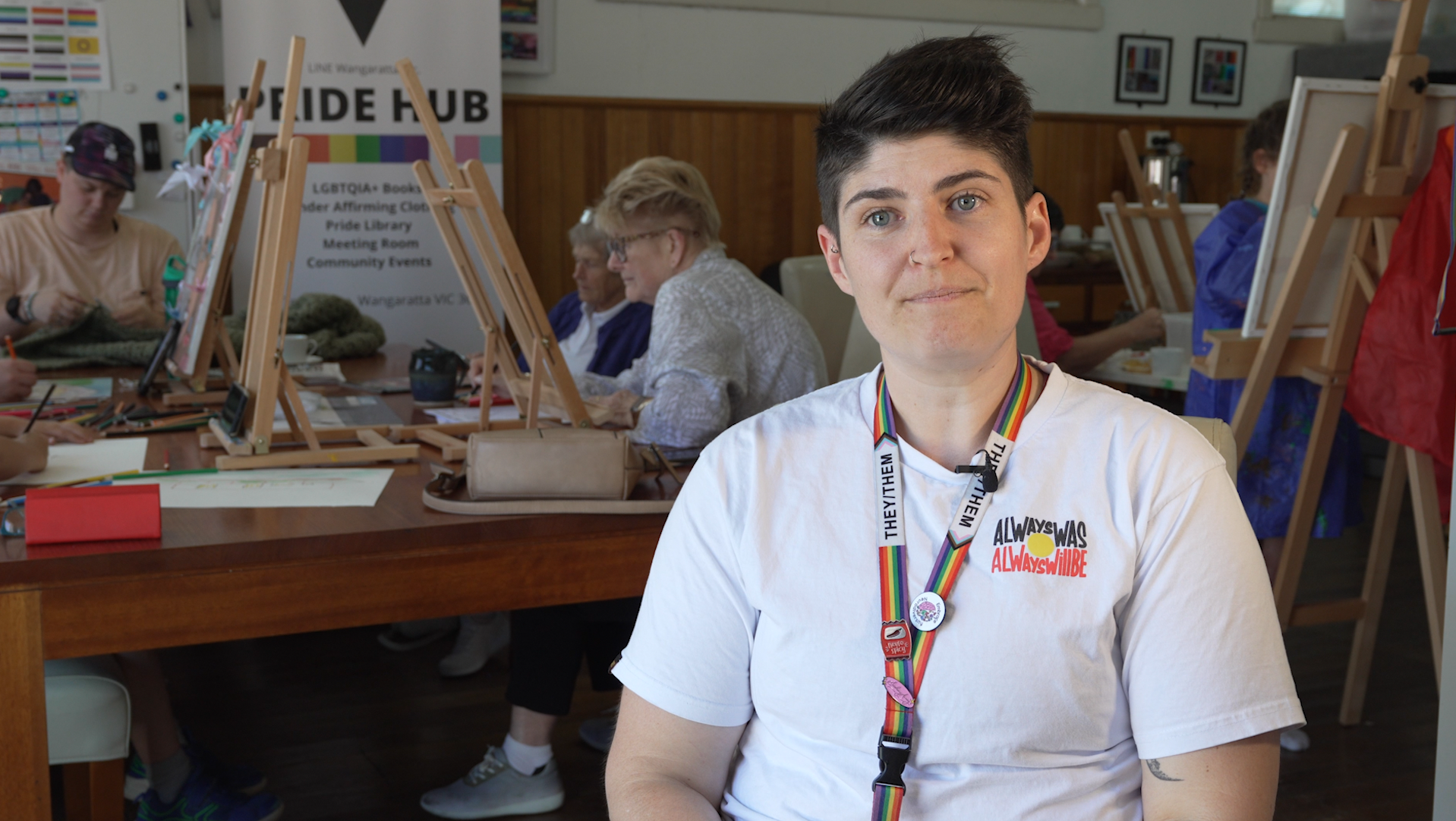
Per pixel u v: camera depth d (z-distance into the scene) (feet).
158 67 13.96
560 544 4.88
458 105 15.42
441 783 7.41
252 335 6.20
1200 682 2.83
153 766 6.40
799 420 3.31
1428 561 7.58
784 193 18.17
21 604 4.08
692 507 3.27
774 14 17.61
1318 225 7.39
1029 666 2.89
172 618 4.30
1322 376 7.83
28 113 13.50
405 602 4.65
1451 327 6.16
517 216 16.74
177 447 6.38
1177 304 13.96
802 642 3.04
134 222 12.32
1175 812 2.83
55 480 5.46
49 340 10.27
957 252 2.92
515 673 6.86
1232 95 20.68
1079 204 19.88
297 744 7.98
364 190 15.23
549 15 16.39
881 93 2.92
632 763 3.24
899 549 3.02
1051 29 19.12
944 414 3.14
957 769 2.96
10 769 4.15
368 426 6.78
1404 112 7.40
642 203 7.55
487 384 6.83
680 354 6.61
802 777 3.11
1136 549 2.92
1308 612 8.18
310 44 14.71
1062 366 11.80
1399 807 7.23
